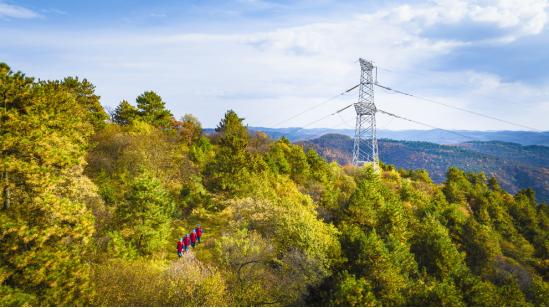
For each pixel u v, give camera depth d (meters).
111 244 23.09
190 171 43.44
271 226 31.86
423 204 67.19
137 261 22.64
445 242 43.00
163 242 27.03
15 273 15.99
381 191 57.91
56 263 16.88
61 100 27.64
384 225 45.06
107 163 38.97
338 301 24.89
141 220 26.36
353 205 44.47
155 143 43.47
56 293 16.27
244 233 26.66
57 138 19.61
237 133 64.56
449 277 34.75
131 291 19.42
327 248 29.94
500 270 55.91
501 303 31.91
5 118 17.53
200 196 38.03
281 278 26.39
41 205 17.77
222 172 40.06
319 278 26.95
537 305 45.56
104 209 28.58
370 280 29.91
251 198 35.81
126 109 57.62
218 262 26.30
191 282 20.64
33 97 18.75
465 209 80.12
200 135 64.06
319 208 46.06
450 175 98.00
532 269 64.50
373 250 31.05
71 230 18.59
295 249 28.28
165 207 31.67
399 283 30.22
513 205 95.12
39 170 17.78
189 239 27.95
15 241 16.03
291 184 47.34
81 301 17.28
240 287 23.44
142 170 31.39
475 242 56.44
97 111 49.84
